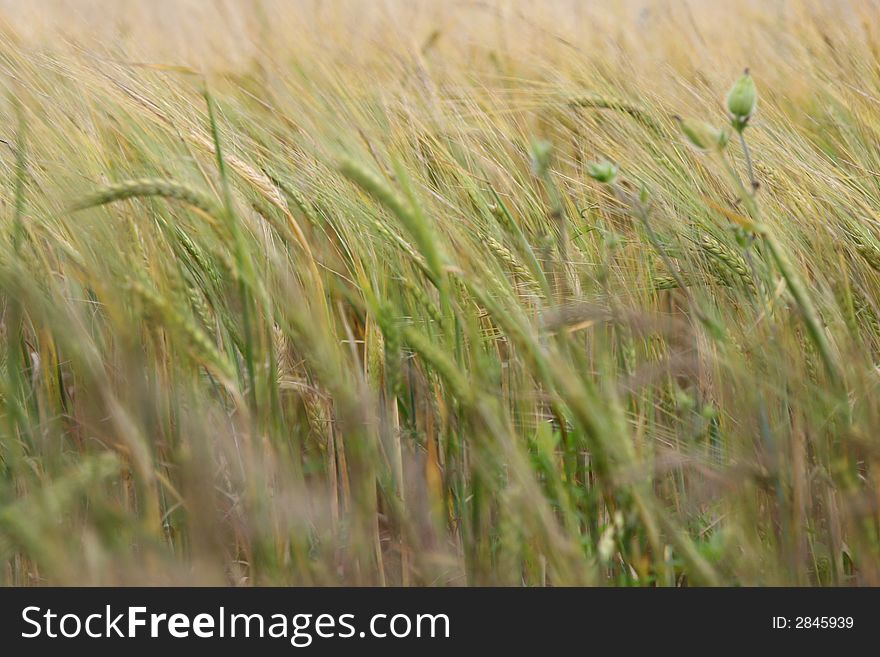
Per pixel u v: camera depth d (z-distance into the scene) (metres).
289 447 5.70
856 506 4.76
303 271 5.75
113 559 4.32
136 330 5.11
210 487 4.81
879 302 6.44
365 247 6.41
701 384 5.91
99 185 6.47
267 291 5.59
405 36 12.45
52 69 8.66
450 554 5.46
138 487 5.28
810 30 12.59
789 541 5.11
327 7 14.14
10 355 5.66
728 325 6.05
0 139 7.47
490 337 5.98
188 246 5.93
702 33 14.12
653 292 6.49
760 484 5.14
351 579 5.03
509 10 13.51
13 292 5.43
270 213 5.54
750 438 5.28
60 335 5.30
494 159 8.50
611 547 4.75
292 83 9.16
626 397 5.56
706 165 7.52
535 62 11.83
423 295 5.51
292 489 5.04
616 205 7.73
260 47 11.82
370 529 5.49
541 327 5.11
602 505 5.77
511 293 5.62
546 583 5.31
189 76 9.66
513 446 4.45
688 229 6.84
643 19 14.30
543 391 5.38
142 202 5.95
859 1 12.90
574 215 7.39
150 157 7.03
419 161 7.74
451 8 14.37
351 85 9.37
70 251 5.62
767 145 8.29
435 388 5.67
